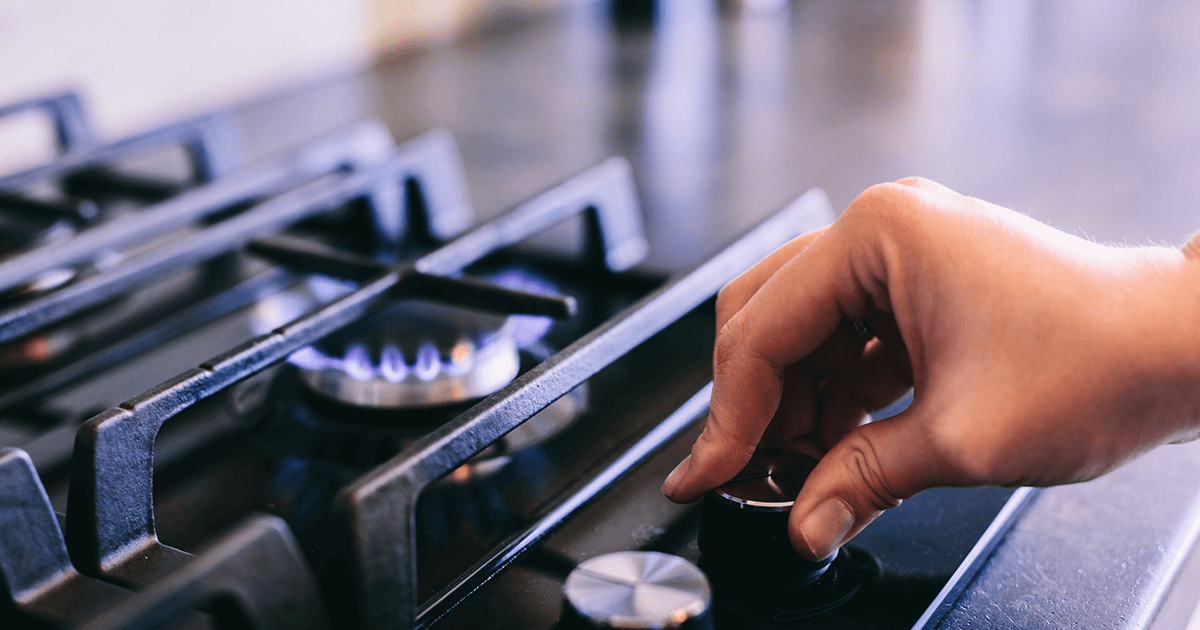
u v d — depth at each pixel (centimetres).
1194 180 91
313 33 159
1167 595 40
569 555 42
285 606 29
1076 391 34
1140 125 112
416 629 38
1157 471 48
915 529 43
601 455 50
